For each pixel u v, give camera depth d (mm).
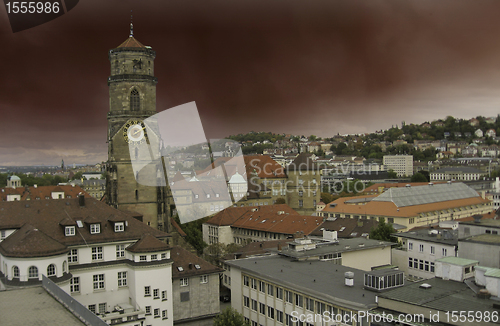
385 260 88000
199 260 87562
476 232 78875
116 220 80188
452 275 57250
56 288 45594
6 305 43375
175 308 82250
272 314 69188
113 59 114875
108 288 76938
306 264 75938
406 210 170500
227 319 68875
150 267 76250
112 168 110750
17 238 69688
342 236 124938
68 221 76688
